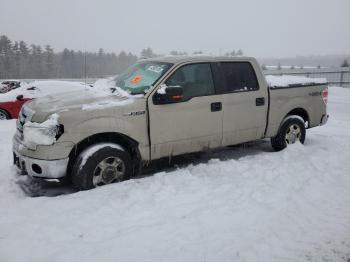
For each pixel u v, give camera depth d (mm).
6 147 7375
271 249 3361
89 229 3730
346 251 3361
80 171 4734
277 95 6516
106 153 4867
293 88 6777
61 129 4605
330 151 6609
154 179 5066
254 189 4754
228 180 5082
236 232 3660
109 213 4074
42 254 3273
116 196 4492
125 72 6191
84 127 4719
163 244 3438
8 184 5219
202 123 5652
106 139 5129
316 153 6430
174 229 3715
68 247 3381
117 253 3281
